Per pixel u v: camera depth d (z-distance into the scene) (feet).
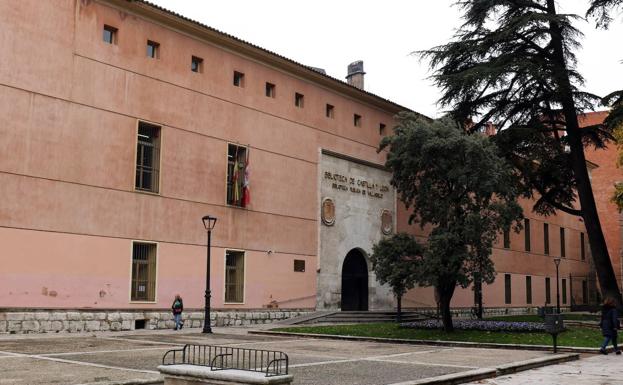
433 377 44.60
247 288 107.96
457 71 114.32
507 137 107.14
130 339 73.20
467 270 85.97
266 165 113.80
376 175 140.15
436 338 80.38
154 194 95.09
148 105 95.50
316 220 123.13
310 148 123.54
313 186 123.44
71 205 84.79
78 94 86.94
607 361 60.59
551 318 66.08
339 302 126.41
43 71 83.30
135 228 92.12
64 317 82.33
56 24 85.20
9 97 79.66
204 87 104.17
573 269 225.56
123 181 91.25
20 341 68.18
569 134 114.93
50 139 83.35
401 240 89.35
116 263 89.30
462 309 161.58
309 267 120.37
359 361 55.83
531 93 112.88
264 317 109.81
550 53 113.60
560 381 46.11
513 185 101.55
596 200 236.22
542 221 207.72
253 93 112.78
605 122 106.32
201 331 89.56
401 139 91.71
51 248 82.17
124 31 93.30
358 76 157.69
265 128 114.32
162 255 95.35
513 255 188.55
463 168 86.07
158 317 93.56
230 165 108.99
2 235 77.66
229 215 106.22
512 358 59.62
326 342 77.15
